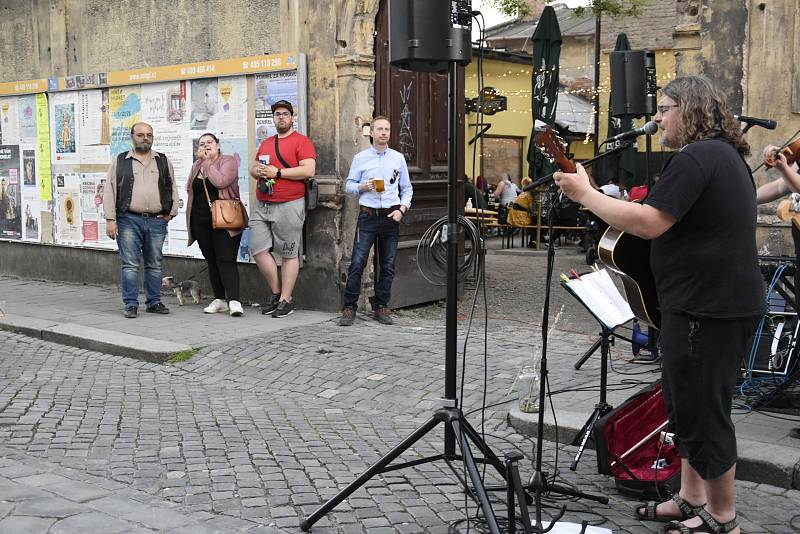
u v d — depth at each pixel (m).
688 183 3.30
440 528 3.93
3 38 12.25
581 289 4.51
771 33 6.80
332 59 8.65
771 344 5.81
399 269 8.96
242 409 6.04
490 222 16.73
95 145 11.05
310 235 8.88
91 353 7.80
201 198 8.82
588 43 22.72
